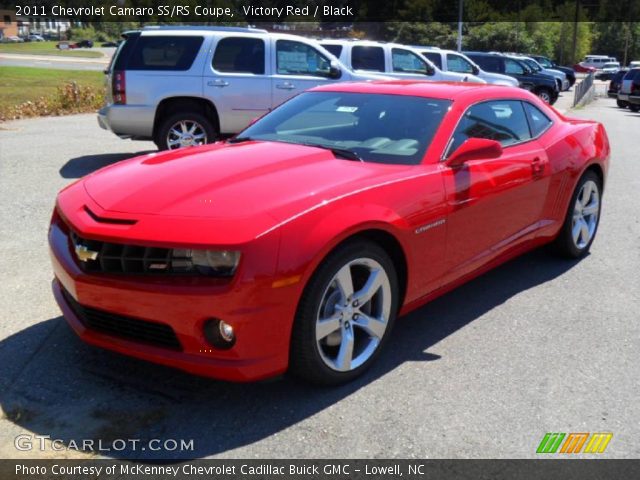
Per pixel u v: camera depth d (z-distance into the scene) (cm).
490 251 423
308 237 290
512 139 455
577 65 7444
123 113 884
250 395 316
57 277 336
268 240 280
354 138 402
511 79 1884
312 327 300
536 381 338
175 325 285
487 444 281
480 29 6159
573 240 528
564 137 504
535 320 417
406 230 339
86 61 4838
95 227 298
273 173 337
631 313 433
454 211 375
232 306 276
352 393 321
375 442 281
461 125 407
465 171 388
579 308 439
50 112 1589
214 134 930
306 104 457
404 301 360
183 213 295
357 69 1286
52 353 351
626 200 793
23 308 409
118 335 309
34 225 585
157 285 283
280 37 948
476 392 325
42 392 312
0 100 1708
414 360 358
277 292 282
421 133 394
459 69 1800
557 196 489
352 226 305
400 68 1337
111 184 338
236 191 311
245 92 924
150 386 321
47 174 813
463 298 454
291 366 309
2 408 298
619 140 1490
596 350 376
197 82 898
